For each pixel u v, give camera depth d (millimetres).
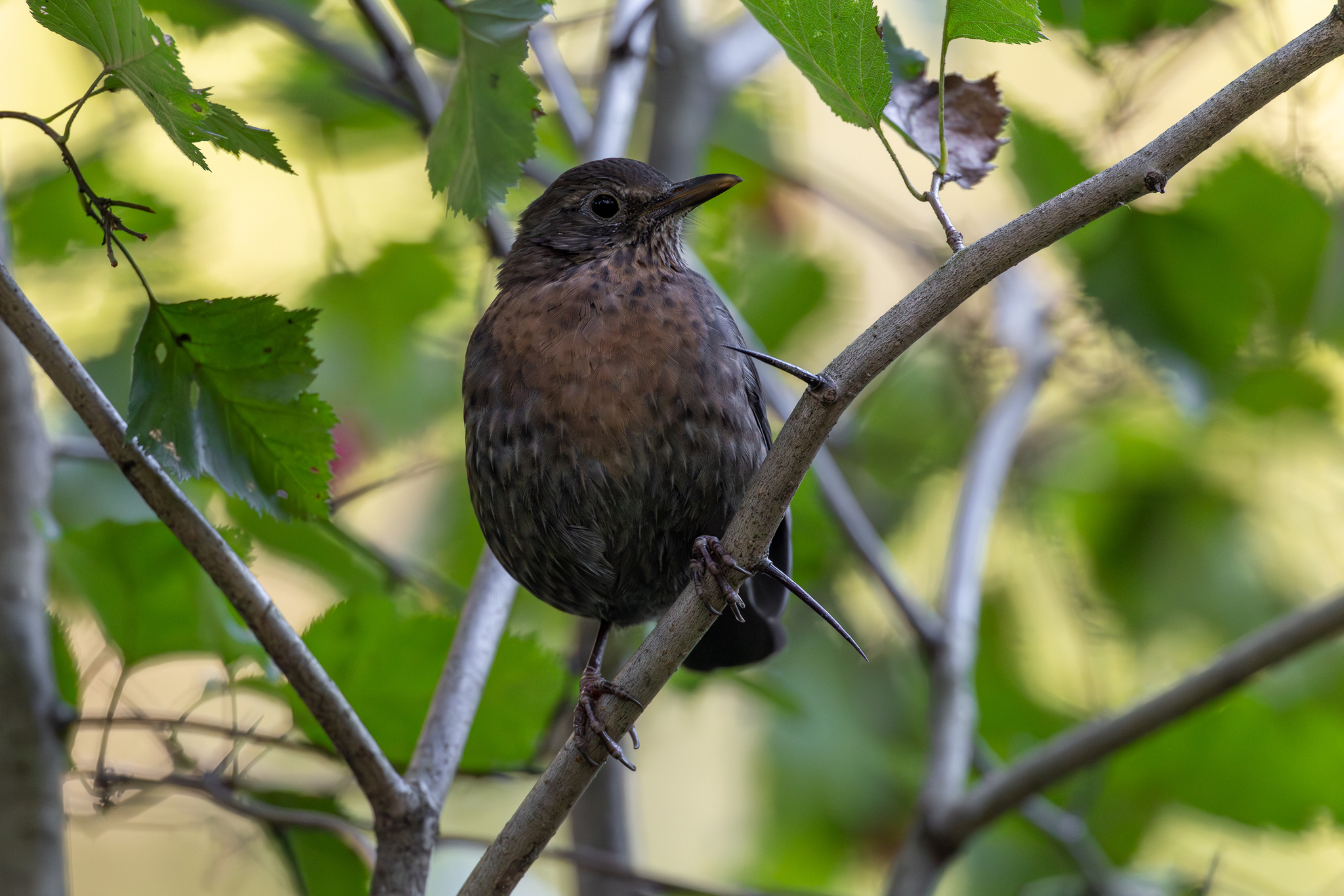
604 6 10297
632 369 5809
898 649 9781
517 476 5969
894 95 5008
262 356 4676
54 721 5609
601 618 6707
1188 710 6652
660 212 6680
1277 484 9367
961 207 10867
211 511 7602
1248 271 8250
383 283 9039
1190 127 3898
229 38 9273
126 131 8859
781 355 10000
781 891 6832
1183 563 9133
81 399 4531
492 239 7902
